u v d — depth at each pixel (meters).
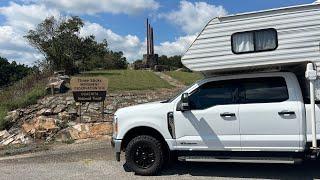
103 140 8.43
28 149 7.73
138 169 5.30
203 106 5.09
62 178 5.38
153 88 16.75
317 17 4.62
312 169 5.36
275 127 4.75
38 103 13.43
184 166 5.73
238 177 5.11
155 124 5.21
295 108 4.68
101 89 10.69
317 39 4.62
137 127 5.30
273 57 4.74
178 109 5.15
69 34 24.61
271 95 4.84
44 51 23.95
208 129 5.02
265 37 4.78
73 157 6.72
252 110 4.84
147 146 5.26
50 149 7.71
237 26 4.86
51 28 24.30
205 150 5.04
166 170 5.54
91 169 5.83
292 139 4.68
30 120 11.62
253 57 4.80
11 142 10.12
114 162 6.20
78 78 10.57
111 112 12.13
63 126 10.66
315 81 4.55
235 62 4.87
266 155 4.81
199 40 5.01
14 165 6.33
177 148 5.15
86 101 10.60
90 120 11.00
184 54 5.06
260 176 5.12
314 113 4.54
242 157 4.91
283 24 4.71
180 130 5.13
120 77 21.72
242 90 4.97
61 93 14.75
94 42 26.36
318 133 4.59
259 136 4.81
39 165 6.24
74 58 25.30
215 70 5.01
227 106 4.97
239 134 4.89
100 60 34.19
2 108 13.05
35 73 20.23
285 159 4.73
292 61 4.68
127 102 13.51
